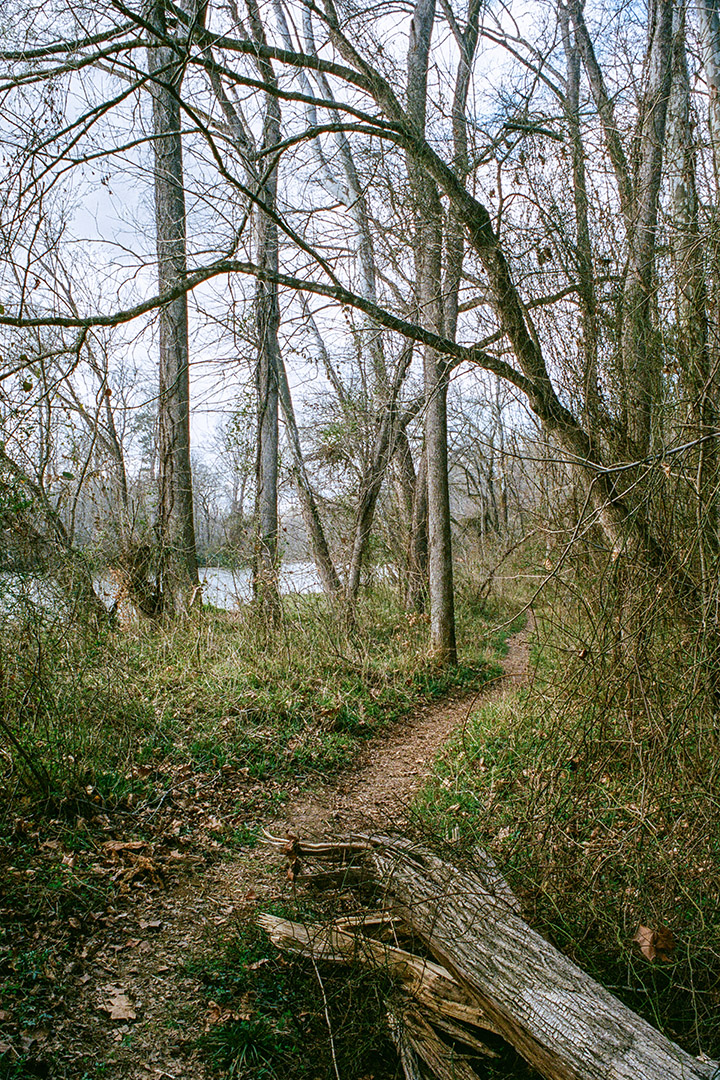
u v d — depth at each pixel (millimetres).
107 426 10633
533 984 3051
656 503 5504
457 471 31688
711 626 4586
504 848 4301
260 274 6613
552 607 6879
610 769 4859
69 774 5191
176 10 6344
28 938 3721
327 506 15219
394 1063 3254
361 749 7797
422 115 7047
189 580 11320
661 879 3846
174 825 5332
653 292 5879
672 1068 2635
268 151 6770
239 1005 3533
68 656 5895
